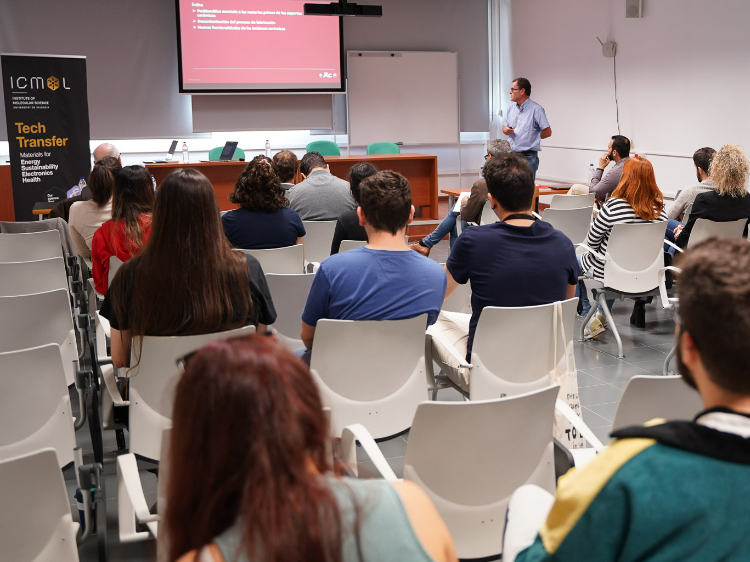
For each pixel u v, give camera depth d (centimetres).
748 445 76
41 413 196
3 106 911
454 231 561
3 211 811
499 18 1120
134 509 169
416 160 811
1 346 268
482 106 1148
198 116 991
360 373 225
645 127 843
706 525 75
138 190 301
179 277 194
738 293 78
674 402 184
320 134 1071
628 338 455
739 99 711
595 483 79
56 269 352
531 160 890
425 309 236
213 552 68
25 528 144
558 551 82
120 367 215
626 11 845
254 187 352
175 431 72
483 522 169
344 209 475
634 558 78
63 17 923
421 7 1084
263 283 213
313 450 73
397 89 1074
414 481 163
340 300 231
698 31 751
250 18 974
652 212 406
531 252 250
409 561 73
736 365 79
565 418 211
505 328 237
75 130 733
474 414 156
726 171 424
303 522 67
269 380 71
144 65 966
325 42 1010
